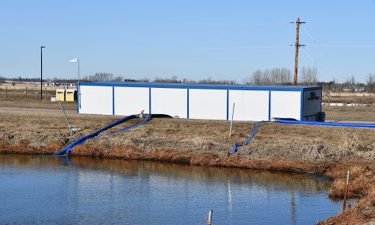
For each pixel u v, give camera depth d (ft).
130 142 120.16
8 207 77.41
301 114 133.80
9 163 111.34
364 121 155.02
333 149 106.52
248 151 109.91
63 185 91.61
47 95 281.13
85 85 154.92
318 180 95.04
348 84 460.14
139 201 81.05
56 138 126.41
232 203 80.07
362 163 99.91
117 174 100.89
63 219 71.56
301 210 75.82
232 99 139.85
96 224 69.31
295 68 176.14
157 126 133.69
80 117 148.05
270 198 82.84
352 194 82.07
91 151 119.03
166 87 145.79
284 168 102.78
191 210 76.18
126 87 150.30
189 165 109.19
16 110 169.99
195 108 143.43
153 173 101.86
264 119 137.39
